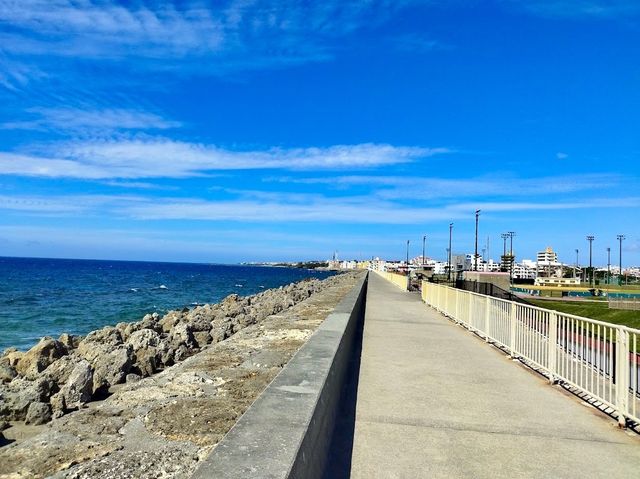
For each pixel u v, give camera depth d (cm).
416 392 685
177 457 410
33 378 974
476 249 5000
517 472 431
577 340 692
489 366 877
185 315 2133
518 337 942
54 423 499
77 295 4991
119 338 1655
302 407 339
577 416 593
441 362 904
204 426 480
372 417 570
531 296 3997
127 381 970
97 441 446
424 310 1988
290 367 458
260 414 323
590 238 9344
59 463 405
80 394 760
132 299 4706
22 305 3884
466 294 1414
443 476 420
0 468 401
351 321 941
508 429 541
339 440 496
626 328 560
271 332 1063
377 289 3606
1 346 2083
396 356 952
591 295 4622
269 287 7862
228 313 2159
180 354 1210
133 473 383
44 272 11162
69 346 1507
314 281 4794
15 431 653
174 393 594
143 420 496
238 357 802
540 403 645
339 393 594
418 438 506
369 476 417
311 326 1150
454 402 639
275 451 264
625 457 470
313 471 335
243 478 232
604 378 640
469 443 496
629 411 581
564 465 449
